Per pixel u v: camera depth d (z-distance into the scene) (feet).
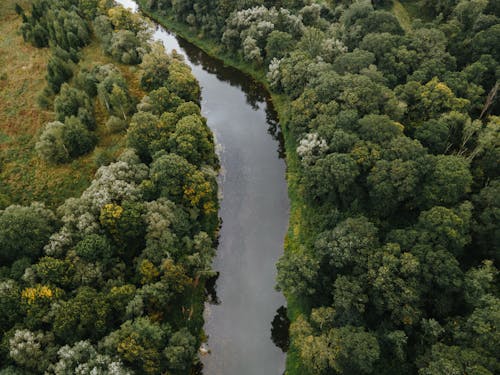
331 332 184.65
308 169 264.52
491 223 194.18
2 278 190.08
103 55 402.72
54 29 403.34
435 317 187.62
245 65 435.94
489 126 232.73
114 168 250.37
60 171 278.87
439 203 214.69
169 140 273.95
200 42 489.26
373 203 235.81
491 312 159.33
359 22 354.13
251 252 264.93
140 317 188.14
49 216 222.07
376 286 184.34
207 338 224.33
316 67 317.42
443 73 287.69
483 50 289.33
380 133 241.35
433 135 241.35
